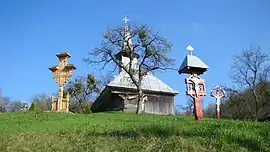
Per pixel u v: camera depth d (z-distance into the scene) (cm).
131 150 1341
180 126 1775
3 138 1736
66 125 2366
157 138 1435
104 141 1521
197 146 1312
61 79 4216
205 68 2497
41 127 2261
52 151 1431
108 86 5453
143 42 4731
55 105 4194
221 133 1465
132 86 5544
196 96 2489
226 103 5794
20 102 8100
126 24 4884
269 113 5441
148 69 4784
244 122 2084
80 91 7569
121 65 4841
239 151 1269
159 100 5697
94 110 6384
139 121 2559
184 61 2512
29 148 1494
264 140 1421
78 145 1502
